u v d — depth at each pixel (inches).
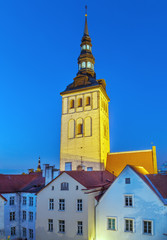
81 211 1446.9
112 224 1423.5
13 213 1823.3
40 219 1589.6
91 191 1492.4
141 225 1322.6
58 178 1582.2
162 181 1487.5
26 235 1790.1
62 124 2797.7
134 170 1416.1
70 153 2647.6
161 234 1262.3
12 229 1788.9
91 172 1852.9
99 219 1460.4
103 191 1628.9
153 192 1323.8
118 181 1444.4
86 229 1406.3
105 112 2878.9
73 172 1622.8
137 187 1376.7
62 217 1510.8
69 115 2780.5
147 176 1503.4
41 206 1606.8
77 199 1478.8
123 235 1365.7
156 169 2345.0
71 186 1519.4
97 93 2669.8
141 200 1350.9
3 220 1619.1
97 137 2536.9
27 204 1827.0
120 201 1416.1
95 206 1492.4
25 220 1818.4
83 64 3019.2
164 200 1325.0
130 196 1391.5
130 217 1364.4
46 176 1822.1
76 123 2709.2
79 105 2768.2
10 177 2012.8
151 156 2389.3
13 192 1844.2
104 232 1428.4
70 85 2935.5
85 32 3179.1
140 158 2425.0
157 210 1295.5
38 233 1576.0
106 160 2637.8
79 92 2780.5
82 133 2632.9
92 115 2630.4
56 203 1555.1
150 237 1285.7
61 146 2726.4
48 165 1983.3
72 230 1456.7
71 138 2689.5
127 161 2476.6
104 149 2628.0
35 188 1863.9
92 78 2893.7
